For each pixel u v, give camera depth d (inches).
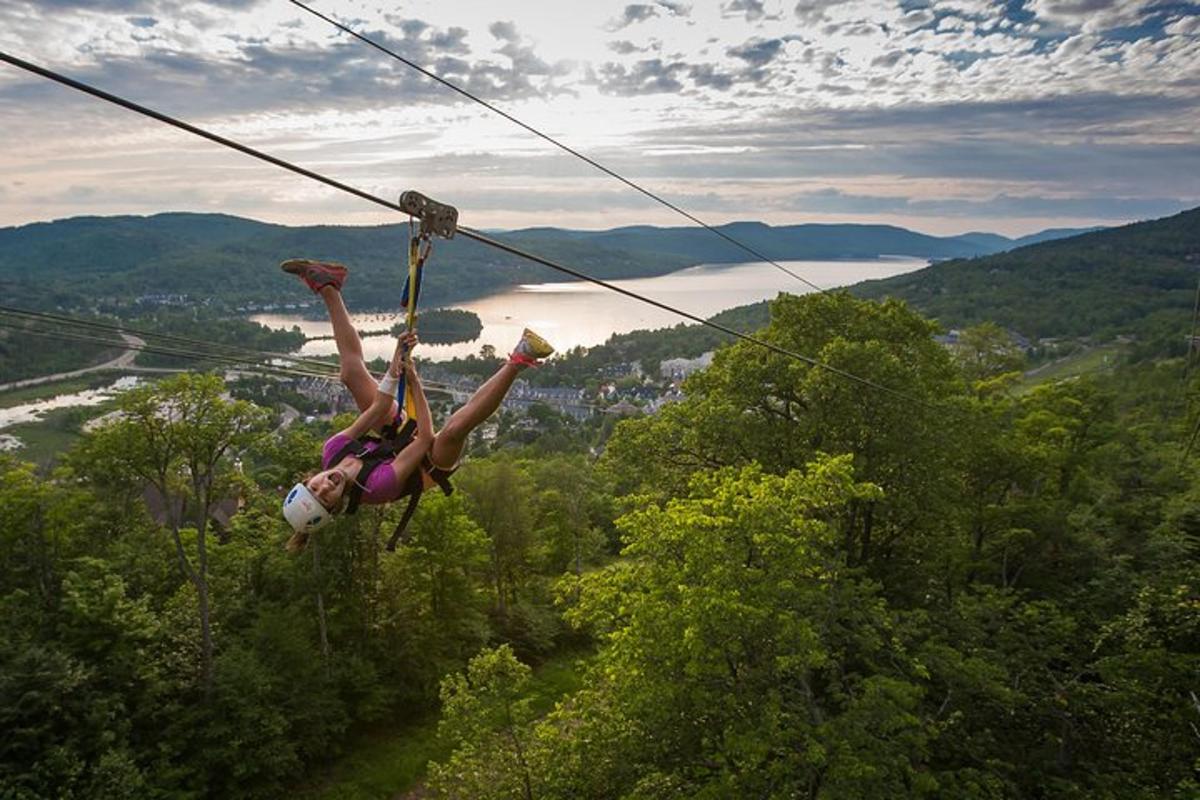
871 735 555.2
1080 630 890.1
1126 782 665.0
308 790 1085.1
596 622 740.0
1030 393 1563.7
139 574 1147.3
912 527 1046.4
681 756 625.6
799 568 639.1
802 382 978.7
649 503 904.3
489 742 705.6
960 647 796.6
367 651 1257.4
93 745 892.6
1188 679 703.7
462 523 1364.4
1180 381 2500.0
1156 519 1236.5
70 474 1253.7
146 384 1037.2
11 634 958.4
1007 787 668.1
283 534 1232.8
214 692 1031.6
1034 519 1119.6
